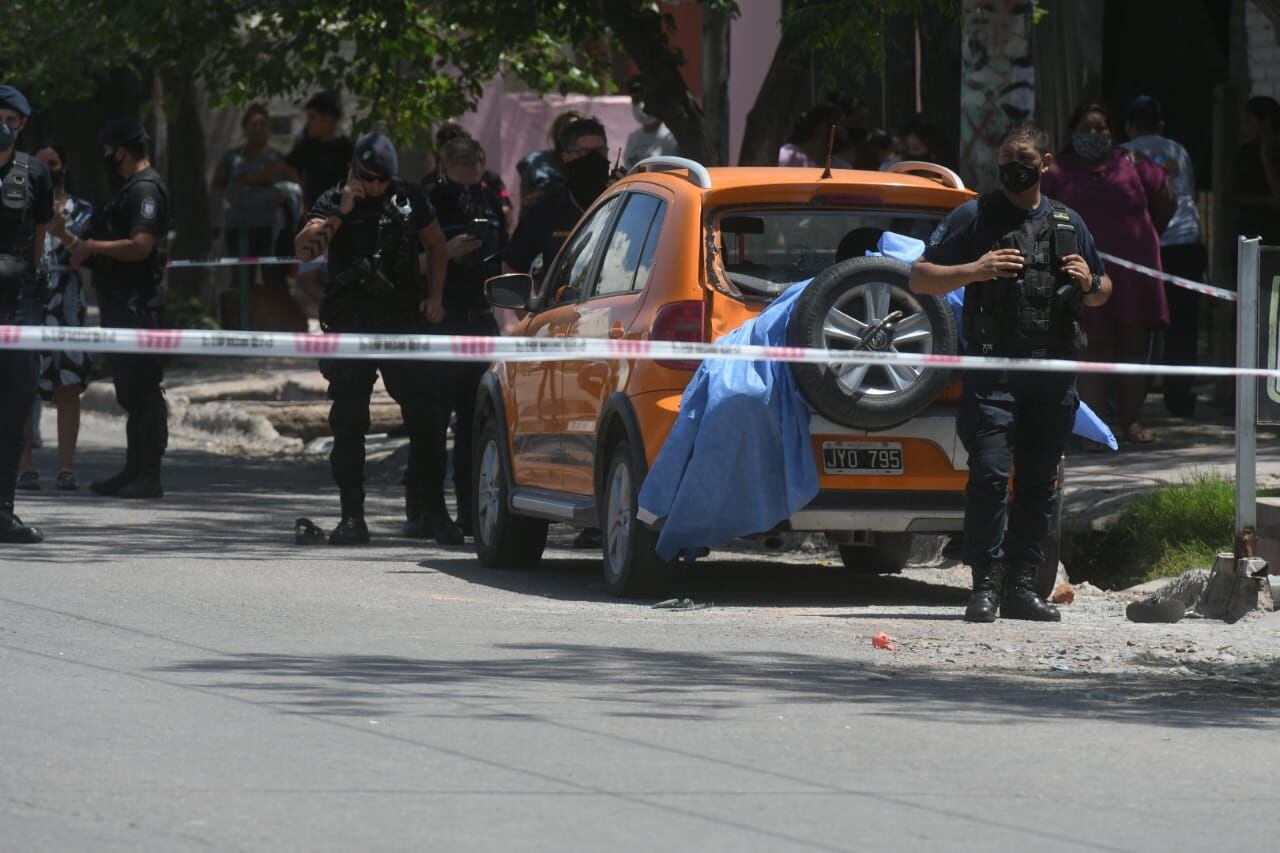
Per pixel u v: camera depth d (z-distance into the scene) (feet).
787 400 96.94
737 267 100.78
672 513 97.14
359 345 74.95
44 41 197.77
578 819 52.70
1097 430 103.04
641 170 112.27
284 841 49.88
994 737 65.36
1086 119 159.02
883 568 120.37
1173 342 175.22
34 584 100.94
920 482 97.96
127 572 107.45
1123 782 59.26
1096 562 118.93
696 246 99.86
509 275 119.24
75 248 145.38
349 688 71.56
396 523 143.33
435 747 61.57
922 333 96.68
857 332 96.32
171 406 229.04
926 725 67.05
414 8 184.24
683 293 99.14
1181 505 115.65
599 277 110.63
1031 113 136.77
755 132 179.73
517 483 116.98
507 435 118.11
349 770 58.08
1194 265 175.11
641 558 100.32
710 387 97.25
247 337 73.36
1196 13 203.72
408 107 199.31
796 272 101.60
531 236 133.49
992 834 52.42
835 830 52.29
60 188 154.81
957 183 107.14
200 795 54.60
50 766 58.03
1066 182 158.61
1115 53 208.03
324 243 124.16
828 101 175.52
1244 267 94.94
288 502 155.94
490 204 142.41
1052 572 100.78
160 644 81.82
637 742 63.00
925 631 90.22
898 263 96.43
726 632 88.69
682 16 308.60
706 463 96.53
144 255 146.51
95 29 189.06
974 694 73.67
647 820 52.80
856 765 60.44
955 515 98.48
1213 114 194.29
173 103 190.80
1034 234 93.40
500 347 79.05
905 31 209.67
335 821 51.98
